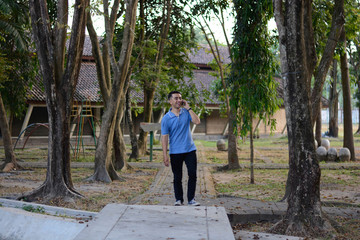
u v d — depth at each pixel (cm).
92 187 1059
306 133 584
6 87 1834
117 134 1441
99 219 485
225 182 1201
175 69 2020
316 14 1285
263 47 1062
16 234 552
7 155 1455
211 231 446
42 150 2386
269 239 510
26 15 1606
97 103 2736
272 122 1139
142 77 1717
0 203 688
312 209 577
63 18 827
